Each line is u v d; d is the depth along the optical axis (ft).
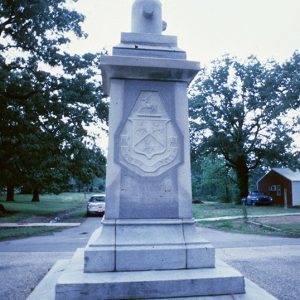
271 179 149.59
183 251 16.83
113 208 17.76
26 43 74.59
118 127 18.63
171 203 18.25
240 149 124.57
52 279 18.98
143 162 18.45
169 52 20.06
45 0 72.69
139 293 14.83
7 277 22.53
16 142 79.92
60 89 77.10
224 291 15.43
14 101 76.84
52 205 130.82
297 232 48.85
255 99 123.95
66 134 79.10
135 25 21.53
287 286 19.80
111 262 16.29
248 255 30.22
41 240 42.83
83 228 58.34
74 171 91.04
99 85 79.77
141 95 19.17
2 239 44.50
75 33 78.59
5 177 85.05
